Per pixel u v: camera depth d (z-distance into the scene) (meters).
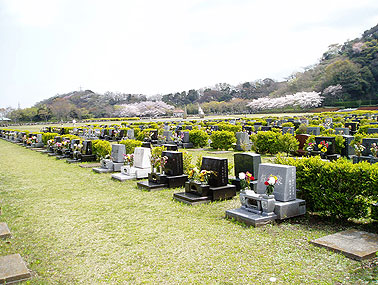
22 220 7.15
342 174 6.11
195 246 5.39
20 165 15.91
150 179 10.35
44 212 7.73
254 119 44.81
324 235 5.64
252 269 4.50
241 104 97.44
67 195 9.39
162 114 102.12
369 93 75.12
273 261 4.72
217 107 100.44
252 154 8.96
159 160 10.01
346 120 30.70
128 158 11.52
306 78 88.50
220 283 4.17
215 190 8.16
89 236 6.07
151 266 4.75
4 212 7.79
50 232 6.36
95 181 11.35
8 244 5.82
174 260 4.91
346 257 4.69
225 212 6.87
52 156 19.36
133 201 8.52
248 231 5.98
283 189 6.55
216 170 8.38
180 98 117.88
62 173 13.23
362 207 5.93
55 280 4.46
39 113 82.06
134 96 116.44
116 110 98.75
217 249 5.23
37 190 10.14
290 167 6.57
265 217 6.25
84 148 16.66
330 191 6.27
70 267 4.83
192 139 21.22
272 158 15.06
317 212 6.90
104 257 5.13
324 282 4.05
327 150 13.53
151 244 5.57
